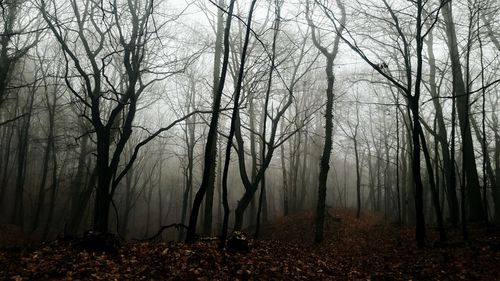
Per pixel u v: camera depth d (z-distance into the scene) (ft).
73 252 27.14
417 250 40.22
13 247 29.25
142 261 26.73
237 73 67.36
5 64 53.16
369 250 52.06
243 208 59.31
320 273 30.76
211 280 23.82
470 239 40.65
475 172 56.59
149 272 24.32
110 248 28.17
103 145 38.52
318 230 63.16
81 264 24.39
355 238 66.59
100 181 37.86
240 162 61.77
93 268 23.93
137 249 30.12
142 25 39.86
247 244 32.83
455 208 54.08
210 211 62.59
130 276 23.44
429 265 32.73
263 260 30.73
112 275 23.21
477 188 56.13
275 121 59.06
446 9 55.62
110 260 26.22
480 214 55.26
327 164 63.46
